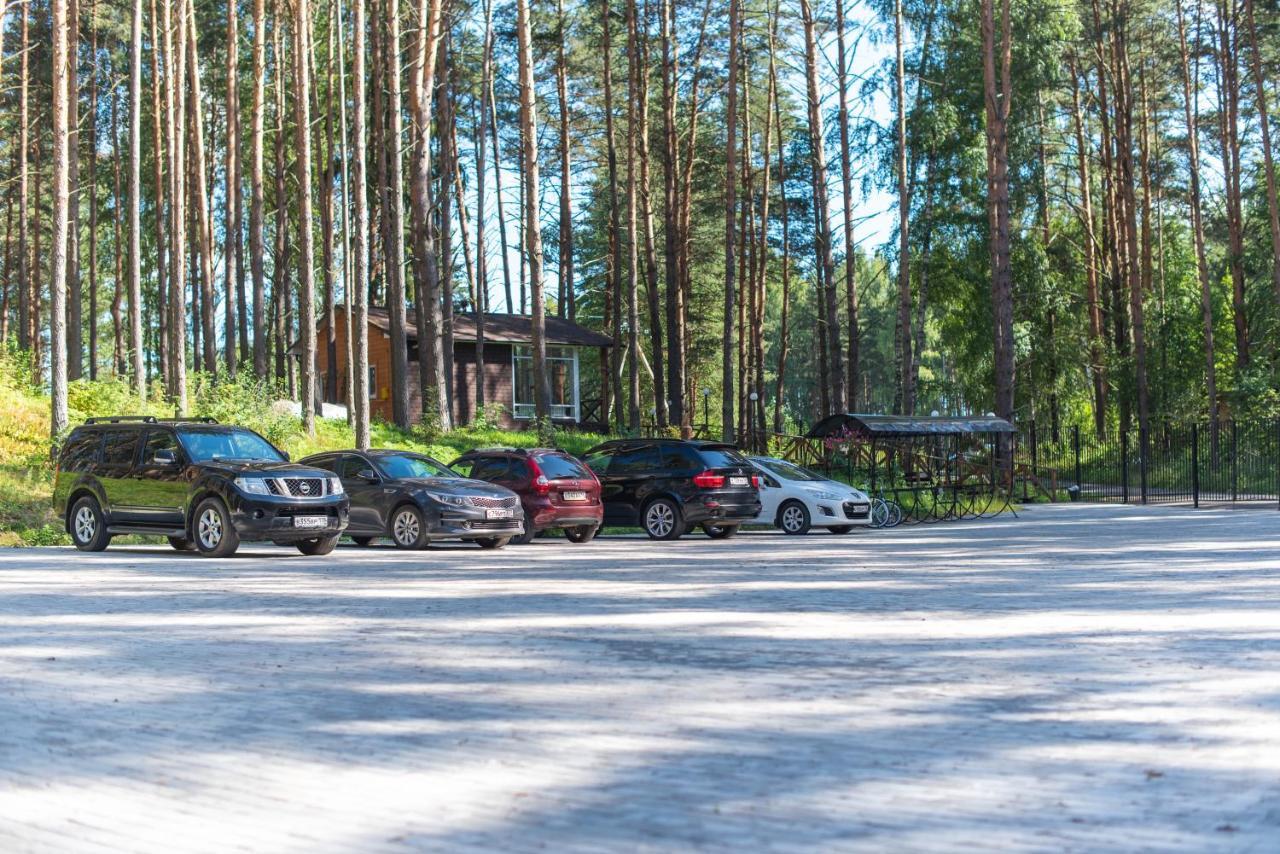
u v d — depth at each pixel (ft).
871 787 17.08
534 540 80.59
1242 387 153.48
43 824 16.01
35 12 162.09
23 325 174.29
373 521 70.95
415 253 127.95
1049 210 189.26
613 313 195.93
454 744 20.03
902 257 134.31
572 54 164.25
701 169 177.68
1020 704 22.61
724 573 50.34
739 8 138.00
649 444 80.79
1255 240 168.45
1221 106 163.43
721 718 21.72
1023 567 51.65
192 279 175.83
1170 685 24.18
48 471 87.51
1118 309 176.96
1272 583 43.11
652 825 15.42
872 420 105.50
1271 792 16.60
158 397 116.16
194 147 126.82
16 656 29.43
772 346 372.17
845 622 33.96
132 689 25.17
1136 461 134.10
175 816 16.25
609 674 26.21
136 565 56.29
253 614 36.94
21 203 168.25
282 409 116.16
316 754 19.48
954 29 148.97
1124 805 16.08
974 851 14.26
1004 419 122.52
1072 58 171.32
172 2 130.72
